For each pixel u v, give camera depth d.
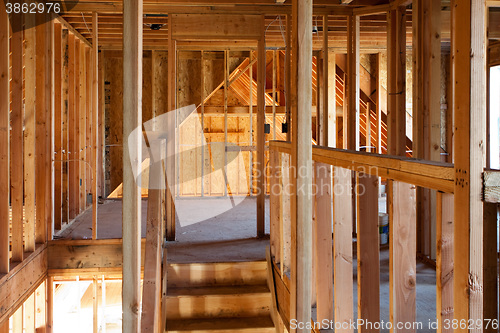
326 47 5.30
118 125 8.18
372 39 7.22
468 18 1.18
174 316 3.74
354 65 5.29
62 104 5.79
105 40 7.37
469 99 1.17
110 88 8.13
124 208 1.28
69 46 6.28
